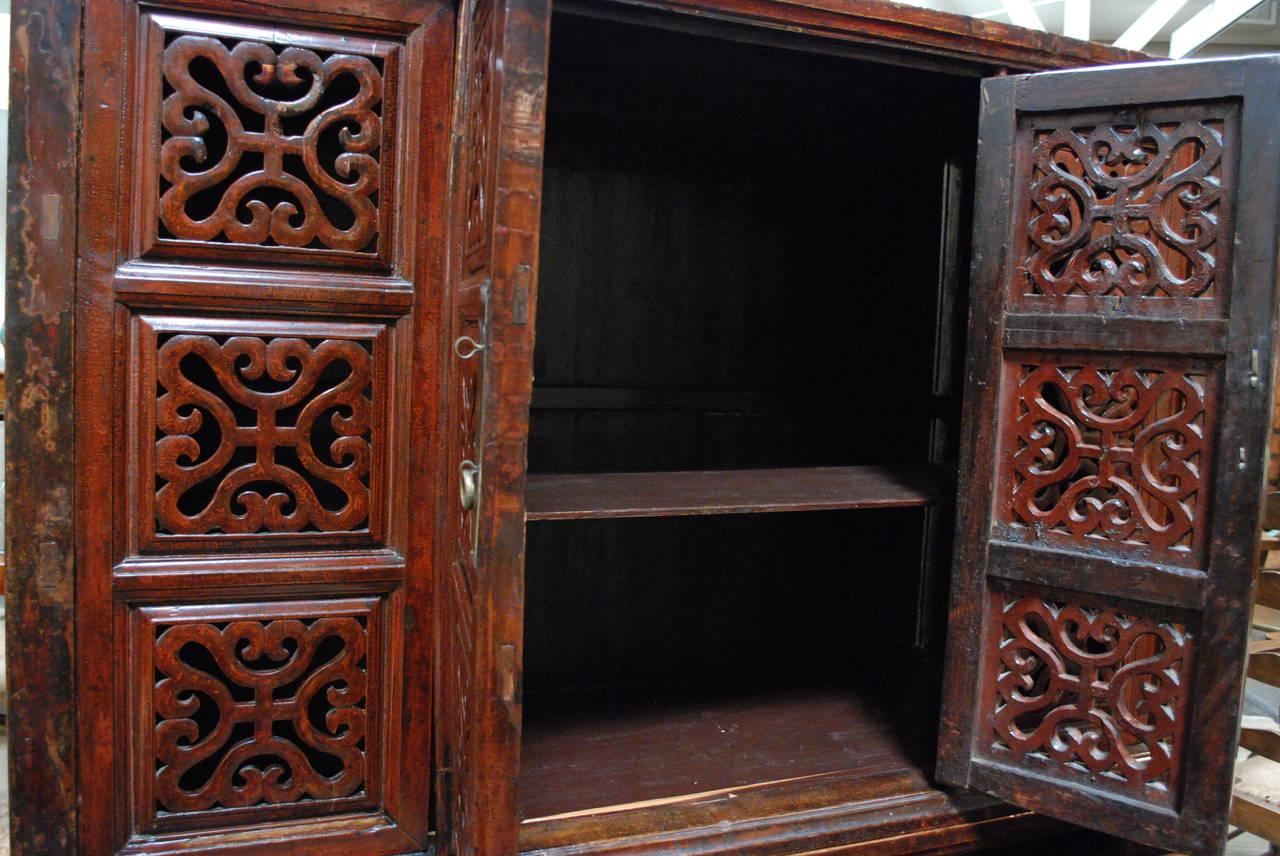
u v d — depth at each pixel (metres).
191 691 1.39
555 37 1.42
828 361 2.20
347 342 1.27
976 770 1.42
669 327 2.04
